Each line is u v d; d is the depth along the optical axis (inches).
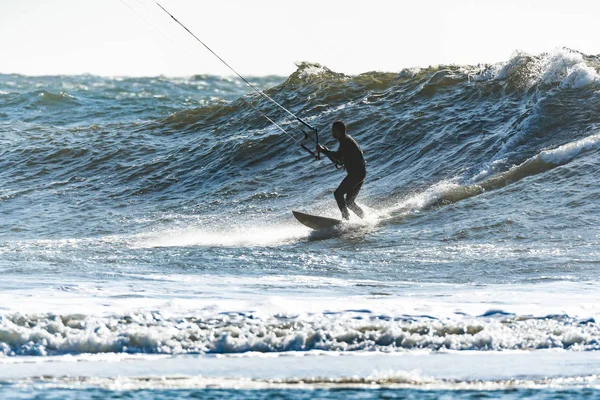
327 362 923.4
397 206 2785.4
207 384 828.0
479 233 2327.8
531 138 3051.2
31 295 1397.6
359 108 4013.3
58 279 1706.4
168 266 1978.3
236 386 819.4
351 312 1176.2
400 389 815.1
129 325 1045.8
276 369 888.3
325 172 3540.8
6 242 2824.8
